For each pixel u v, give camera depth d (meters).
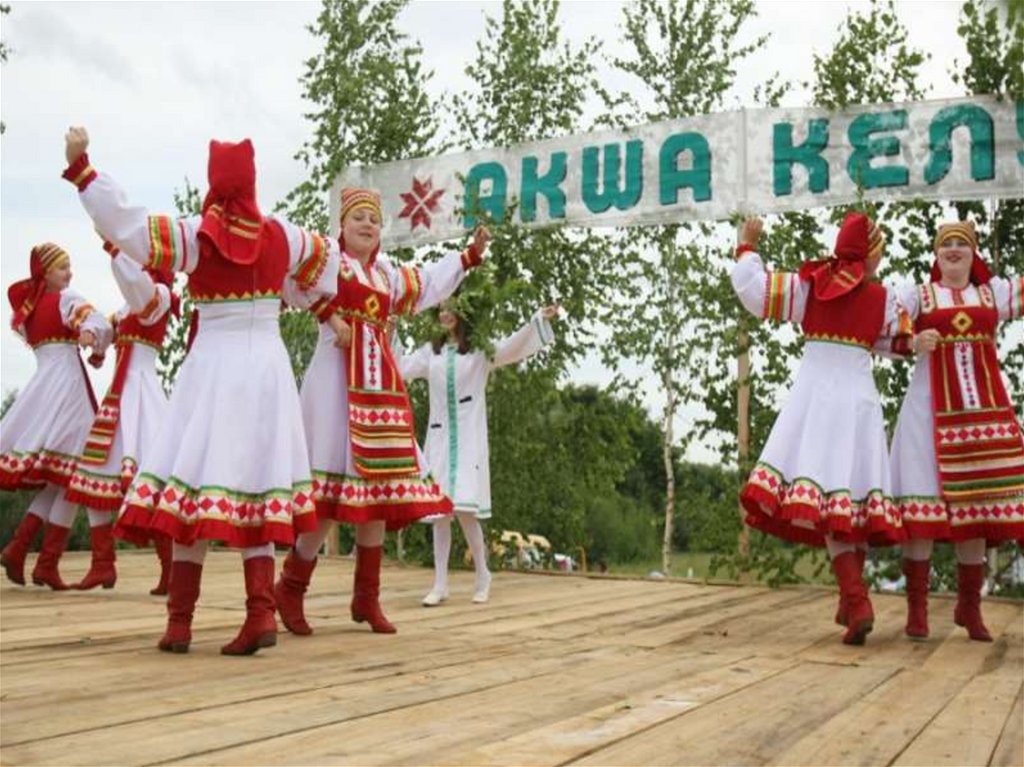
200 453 3.36
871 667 3.45
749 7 7.21
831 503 4.07
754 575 6.98
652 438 8.30
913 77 6.57
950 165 6.37
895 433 4.51
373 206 4.17
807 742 2.26
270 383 3.45
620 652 3.64
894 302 4.33
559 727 2.32
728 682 3.04
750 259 4.36
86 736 2.15
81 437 5.52
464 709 2.51
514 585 6.48
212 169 3.43
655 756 2.09
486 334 5.61
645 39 7.31
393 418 4.08
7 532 9.08
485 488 5.54
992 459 4.31
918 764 2.10
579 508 7.40
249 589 3.38
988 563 6.30
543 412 7.37
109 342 5.44
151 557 7.62
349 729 2.25
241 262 3.40
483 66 7.71
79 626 4.04
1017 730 2.44
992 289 4.50
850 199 6.55
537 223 7.39
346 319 4.05
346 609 4.91
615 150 7.22
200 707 2.47
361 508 3.96
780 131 6.77
